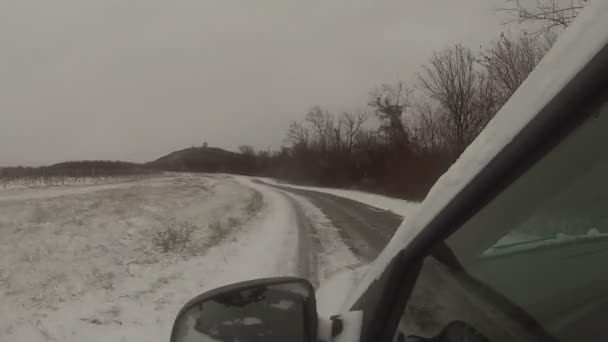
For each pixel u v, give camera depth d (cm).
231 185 4562
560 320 97
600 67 67
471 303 107
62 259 974
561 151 78
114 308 612
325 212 1661
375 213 1542
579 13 79
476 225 101
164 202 2347
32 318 595
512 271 106
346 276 396
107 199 2416
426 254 118
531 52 1616
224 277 743
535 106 81
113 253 1037
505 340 100
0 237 1220
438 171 2227
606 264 98
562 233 94
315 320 135
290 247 942
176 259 919
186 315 129
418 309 122
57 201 2205
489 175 92
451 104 2275
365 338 129
